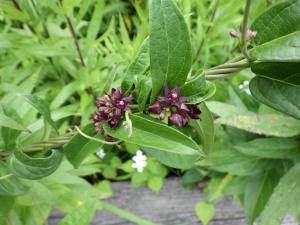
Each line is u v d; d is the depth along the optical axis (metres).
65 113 0.27
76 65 0.36
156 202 0.36
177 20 0.14
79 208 0.23
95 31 0.30
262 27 0.15
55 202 0.27
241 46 0.15
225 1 0.32
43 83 0.38
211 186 0.35
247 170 0.33
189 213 0.36
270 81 0.16
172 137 0.15
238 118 0.31
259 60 0.15
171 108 0.15
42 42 0.33
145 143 0.15
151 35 0.14
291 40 0.15
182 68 0.15
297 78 0.16
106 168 0.37
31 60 0.35
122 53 0.32
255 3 0.30
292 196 0.29
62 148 0.20
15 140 0.21
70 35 0.33
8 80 0.33
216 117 0.36
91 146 0.18
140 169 0.35
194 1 0.33
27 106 0.27
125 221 0.35
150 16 0.14
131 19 0.41
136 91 0.16
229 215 0.36
